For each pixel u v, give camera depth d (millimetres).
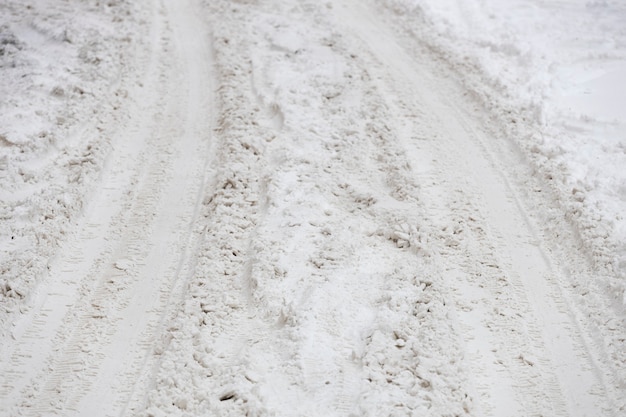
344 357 5027
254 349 5105
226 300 5547
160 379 4844
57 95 8336
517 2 11406
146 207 6730
